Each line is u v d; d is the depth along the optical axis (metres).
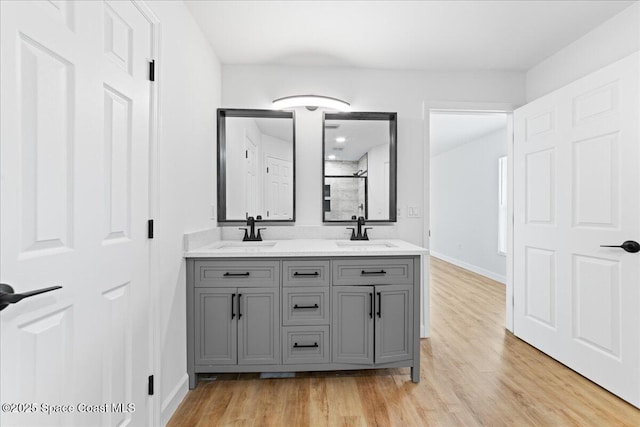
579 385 1.87
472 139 5.38
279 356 1.90
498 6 1.85
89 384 1.02
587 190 1.93
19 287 0.77
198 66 2.03
